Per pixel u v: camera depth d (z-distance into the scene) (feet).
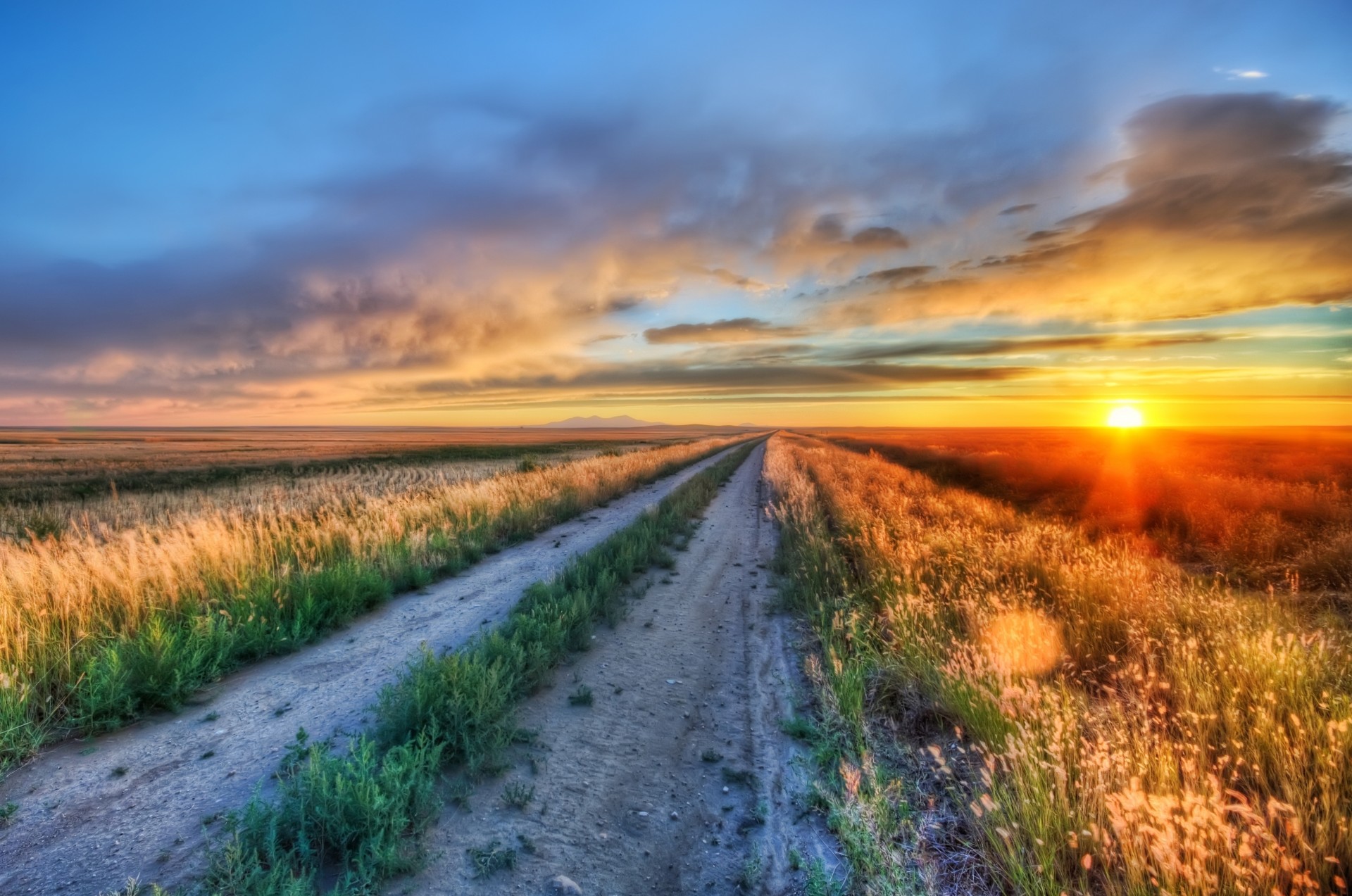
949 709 13.89
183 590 21.94
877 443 221.66
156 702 15.90
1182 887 7.78
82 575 20.76
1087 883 8.73
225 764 13.07
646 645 20.85
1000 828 8.96
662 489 75.56
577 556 31.32
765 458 145.18
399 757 12.23
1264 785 9.96
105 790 12.12
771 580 29.40
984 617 17.89
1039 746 10.87
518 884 9.48
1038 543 26.91
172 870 9.63
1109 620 17.58
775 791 12.23
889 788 11.58
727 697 16.79
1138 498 45.75
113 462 131.13
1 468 110.73
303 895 8.70
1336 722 10.12
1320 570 24.91
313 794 10.39
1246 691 12.55
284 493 69.05
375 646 20.65
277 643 19.95
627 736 14.47
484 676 14.73
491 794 11.91
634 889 9.55
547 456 158.61
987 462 87.40
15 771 12.80
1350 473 63.57
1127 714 13.33
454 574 31.32
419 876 9.54
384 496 55.42
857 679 15.46
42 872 9.62
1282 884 8.09
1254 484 47.93
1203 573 27.78
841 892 9.21
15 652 15.76
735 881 9.79
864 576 25.48
